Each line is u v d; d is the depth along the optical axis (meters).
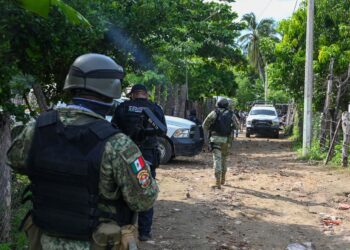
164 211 6.84
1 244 4.07
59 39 4.24
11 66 3.77
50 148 2.15
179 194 8.07
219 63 22.61
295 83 19.09
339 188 9.09
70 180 2.09
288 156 14.91
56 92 5.99
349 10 17.47
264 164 12.72
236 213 6.91
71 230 2.10
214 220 6.49
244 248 5.41
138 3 6.62
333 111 14.66
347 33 17.03
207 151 15.29
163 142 11.46
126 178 2.10
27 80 4.07
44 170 2.15
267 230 6.13
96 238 2.08
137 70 7.56
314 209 7.37
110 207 2.14
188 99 19.34
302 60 18.09
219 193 8.27
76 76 2.22
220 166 8.66
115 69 2.28
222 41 20.97
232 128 8.70
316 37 18.00
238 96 47.91
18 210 5.20
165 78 14.13
